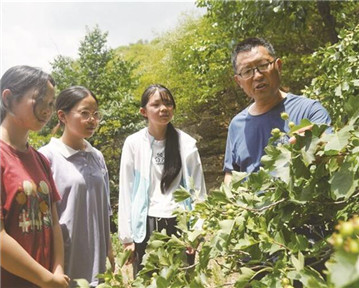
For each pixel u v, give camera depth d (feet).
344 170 3.33
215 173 31.42
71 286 6.48
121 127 27.35
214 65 25.86
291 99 6.43
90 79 29.50
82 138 7.41
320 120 5.92
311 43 23.90
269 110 6.49
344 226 1.68
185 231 5.01
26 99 5.19
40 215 5.28
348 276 1.53
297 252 3.68
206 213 4.88
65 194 6.68
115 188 26.86
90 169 7.22
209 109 35.94
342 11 20.38
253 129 6.61
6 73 5.31
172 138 8.75
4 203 4.85
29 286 5.07
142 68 44.68
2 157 4.99
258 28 20.97
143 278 4.71
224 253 4.39
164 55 43.45
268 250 3.80
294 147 3.67
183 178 8.65
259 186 4.27
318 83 10.99
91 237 6.88
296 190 3.90
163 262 4.63
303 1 19.29
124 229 8.72
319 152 3.55
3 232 4.68
